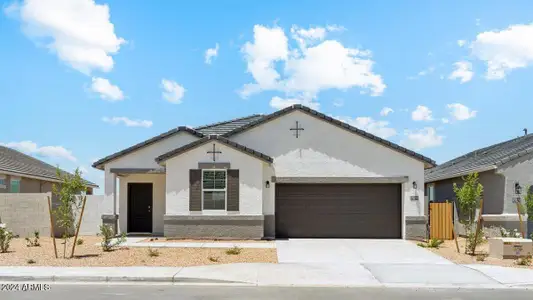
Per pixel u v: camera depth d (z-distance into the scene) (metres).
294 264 13.95
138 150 21.17
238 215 19.00
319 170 20.02
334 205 20.23
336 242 18.73
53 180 30.33
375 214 20.17
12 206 20.67
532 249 15.05
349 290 10.87
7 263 13.58
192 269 12.84
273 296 10.11
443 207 20.33
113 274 12.02
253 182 19.16
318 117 20.03
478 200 17.61
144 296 9.99
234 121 24.62
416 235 19.64
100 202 21.95
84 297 9.84
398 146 19.81
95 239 19.86
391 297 10.13
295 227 20.09
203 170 19.22
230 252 15.59
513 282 11.78
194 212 19.06
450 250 16.86
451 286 11.38
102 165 21.31
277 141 20.14
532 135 23.88
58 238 20.33
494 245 15.42
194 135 21.17
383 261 14.67
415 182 19.89
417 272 12.94
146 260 14.15
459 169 23.45
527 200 16.70
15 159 29.80
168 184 19.22
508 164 19.03
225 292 10.50
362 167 20.00
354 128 19.91
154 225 21.98
